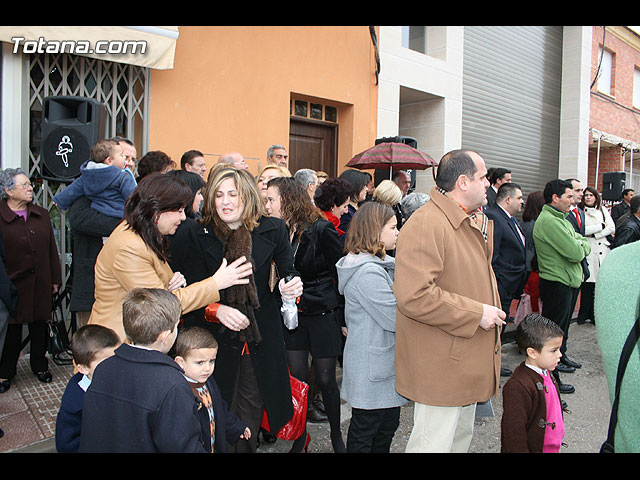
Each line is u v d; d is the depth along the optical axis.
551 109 10.77
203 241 2.35
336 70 6.58
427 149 8.36
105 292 2.23
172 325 1.83
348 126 6.92
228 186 2.29
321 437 3.43
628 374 1.13
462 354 2.22
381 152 5.61
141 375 1.72
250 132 5.75
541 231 4.40
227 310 2.26
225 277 2.18
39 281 3.70
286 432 2.67
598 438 3.50
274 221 2.53
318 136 6.86
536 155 10.42
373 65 7.04
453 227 2.28
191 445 1.70
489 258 2.47
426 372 2.25
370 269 2.47
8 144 4.27
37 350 3.74
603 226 6.61
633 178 14.21
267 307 2.50
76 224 3.46
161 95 5.05
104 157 3.46
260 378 2.44
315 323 3.04
